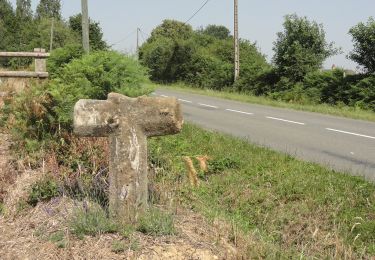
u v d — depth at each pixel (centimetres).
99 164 591
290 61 2919
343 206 611
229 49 4691
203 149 930
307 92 2705
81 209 460
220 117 1725
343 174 761
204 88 4009
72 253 407
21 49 4500
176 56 4834
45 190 526
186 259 402
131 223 440
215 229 476
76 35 4644
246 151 932
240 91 3400
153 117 441
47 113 648
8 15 5000
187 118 1678
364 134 1317
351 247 496
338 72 2641
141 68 788
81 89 689
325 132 1346
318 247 511
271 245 482
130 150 442
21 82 1026
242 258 427
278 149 1036
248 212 626
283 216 594
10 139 704
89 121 435
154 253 402
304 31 2916
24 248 430
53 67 1148
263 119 1673
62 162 614
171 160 721
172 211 492
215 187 707
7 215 505
